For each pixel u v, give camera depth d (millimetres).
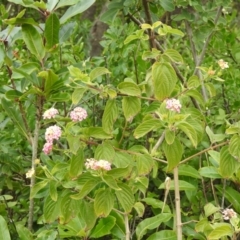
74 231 1082
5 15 1394
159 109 992
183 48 2062
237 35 1952
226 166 1029
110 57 1594
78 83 1074
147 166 1012
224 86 1694
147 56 1061
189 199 1231
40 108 1148
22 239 1092
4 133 1446
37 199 1317
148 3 1505
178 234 1044
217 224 1025
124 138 1354
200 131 1038
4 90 1241
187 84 1076
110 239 1248
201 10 1580
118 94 1023
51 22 1085
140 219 1276
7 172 1340
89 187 966
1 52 1148
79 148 991
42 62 1118
